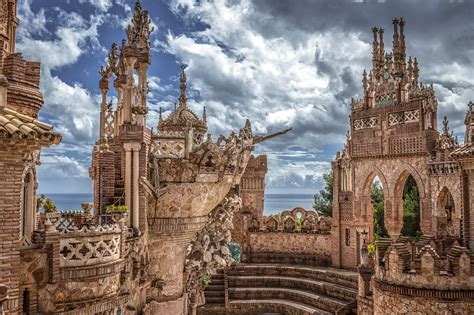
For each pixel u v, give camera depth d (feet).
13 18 50.47
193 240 74.38
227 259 78.54
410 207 192.44
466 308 69.87
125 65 66.59
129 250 57.31
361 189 148.66
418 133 135.03
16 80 44.65
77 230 45.57
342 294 125.80
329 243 154.81
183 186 66.49
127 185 59.88
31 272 42.63
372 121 148.77
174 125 105.19
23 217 43.45
